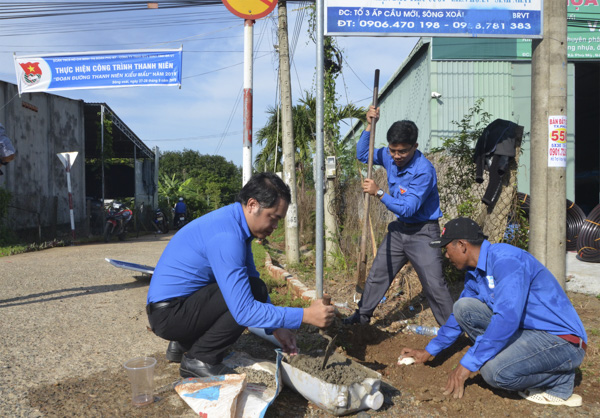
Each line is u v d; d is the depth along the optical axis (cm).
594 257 633
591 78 1390
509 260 273
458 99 1009
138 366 275
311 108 1094
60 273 710
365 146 416
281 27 739
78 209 1638
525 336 274
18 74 1033
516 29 454
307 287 536
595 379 320
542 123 463
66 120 1573
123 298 538
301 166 1171
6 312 470
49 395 280
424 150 1059
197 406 246
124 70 1041
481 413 272
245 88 653
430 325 438
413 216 375
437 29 450
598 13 1022
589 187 1541
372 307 392
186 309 274
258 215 261
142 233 1972
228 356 321
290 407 269
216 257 256
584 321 435
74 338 391
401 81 1242
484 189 589
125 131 1959
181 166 6169
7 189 1266
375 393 267
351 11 444
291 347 300
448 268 554
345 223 727
